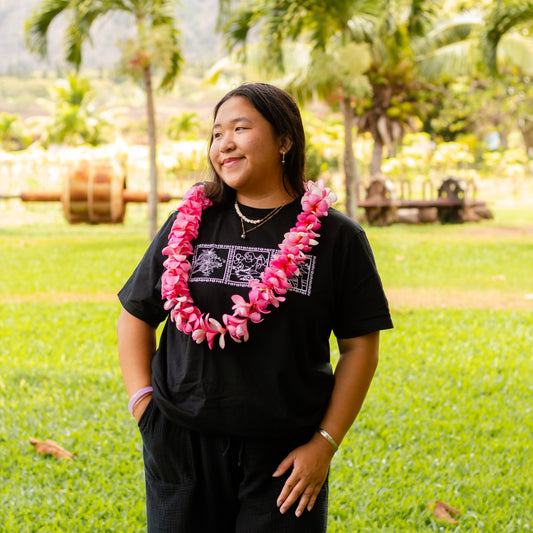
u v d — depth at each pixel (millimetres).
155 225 13055
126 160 22453
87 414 4207
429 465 3562
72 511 3062
